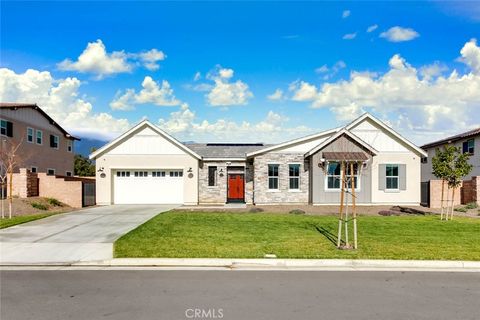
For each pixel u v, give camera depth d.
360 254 10.24
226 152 28.33
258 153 24.98
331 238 12.34
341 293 7.32
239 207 23.14
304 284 7.92
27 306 6.54
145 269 9.20
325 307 6.52
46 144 33.94
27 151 30.59
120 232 13.74
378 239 12.21
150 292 7.32
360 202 24.28
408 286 7.83
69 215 18.73
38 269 9.18
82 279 8.27
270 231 13.57
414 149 25.27
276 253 10.28
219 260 9.62
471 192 23.48
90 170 54.34
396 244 11.48
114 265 9.60
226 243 11.48
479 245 11.44
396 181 25.23
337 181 24.08
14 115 28.83
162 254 10.12
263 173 24.92
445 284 8.01
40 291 7.40
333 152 23.73
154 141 25.73
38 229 14.37
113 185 25.70
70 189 23.50
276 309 6.40
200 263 9.60
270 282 8.05
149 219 17.05
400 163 25.22
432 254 10.30
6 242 11.98
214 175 26.81
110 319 5.94
